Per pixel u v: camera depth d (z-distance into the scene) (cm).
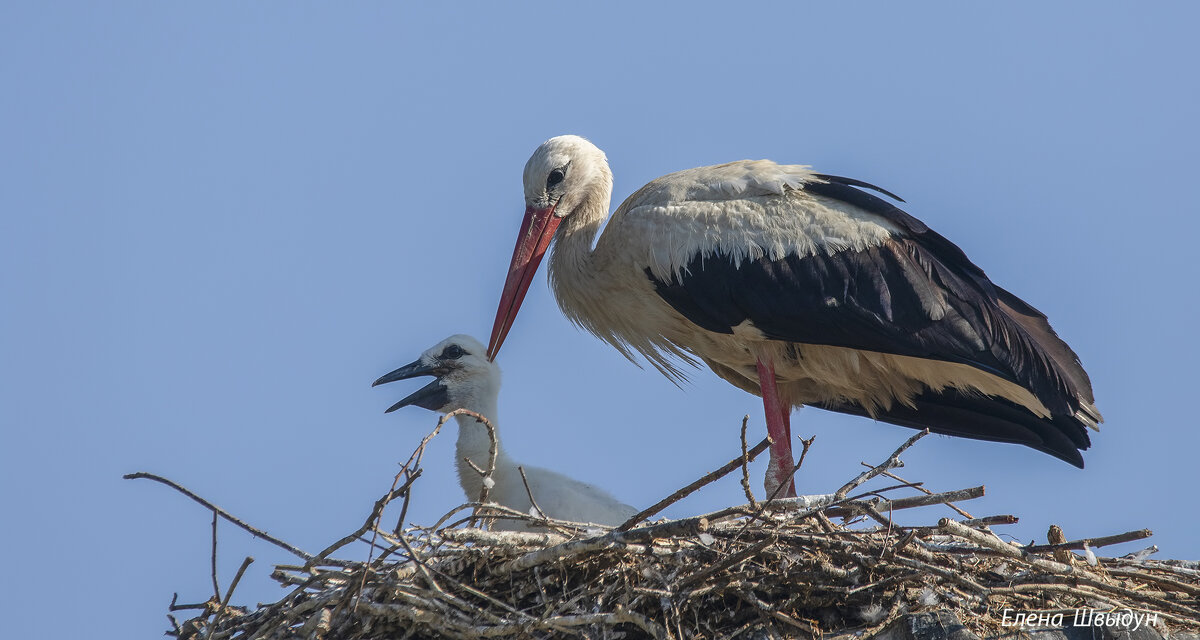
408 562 1018
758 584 995
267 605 1082
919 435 1027
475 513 1084
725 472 952
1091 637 983
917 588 1002
